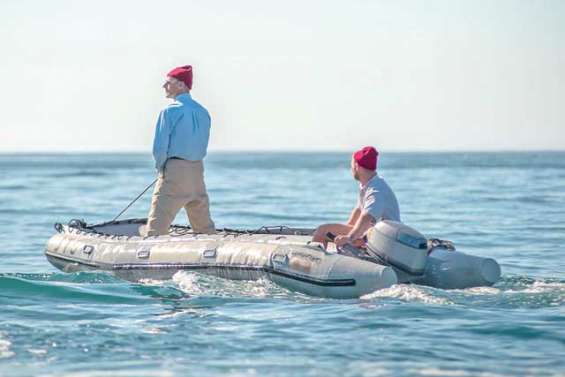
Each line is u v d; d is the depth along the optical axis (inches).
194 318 839.1
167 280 1037.2
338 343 738.8
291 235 1053.2
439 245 996.6
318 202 2805.1
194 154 1101.1
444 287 949.8
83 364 676.1
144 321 826.2
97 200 3036.4
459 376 641.6
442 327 791.7
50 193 3538.4
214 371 656.4
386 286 915.4
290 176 5797.2
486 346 729.6
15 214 2352.4
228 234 1062.4
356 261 930.7
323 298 927.0
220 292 959.0
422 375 644.1
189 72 1108.5
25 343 738.8
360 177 992.9
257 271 976.9
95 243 1117.7
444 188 3838.6
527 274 1186.6
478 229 1882.4
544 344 735.7
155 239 1074.1
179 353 708.7
